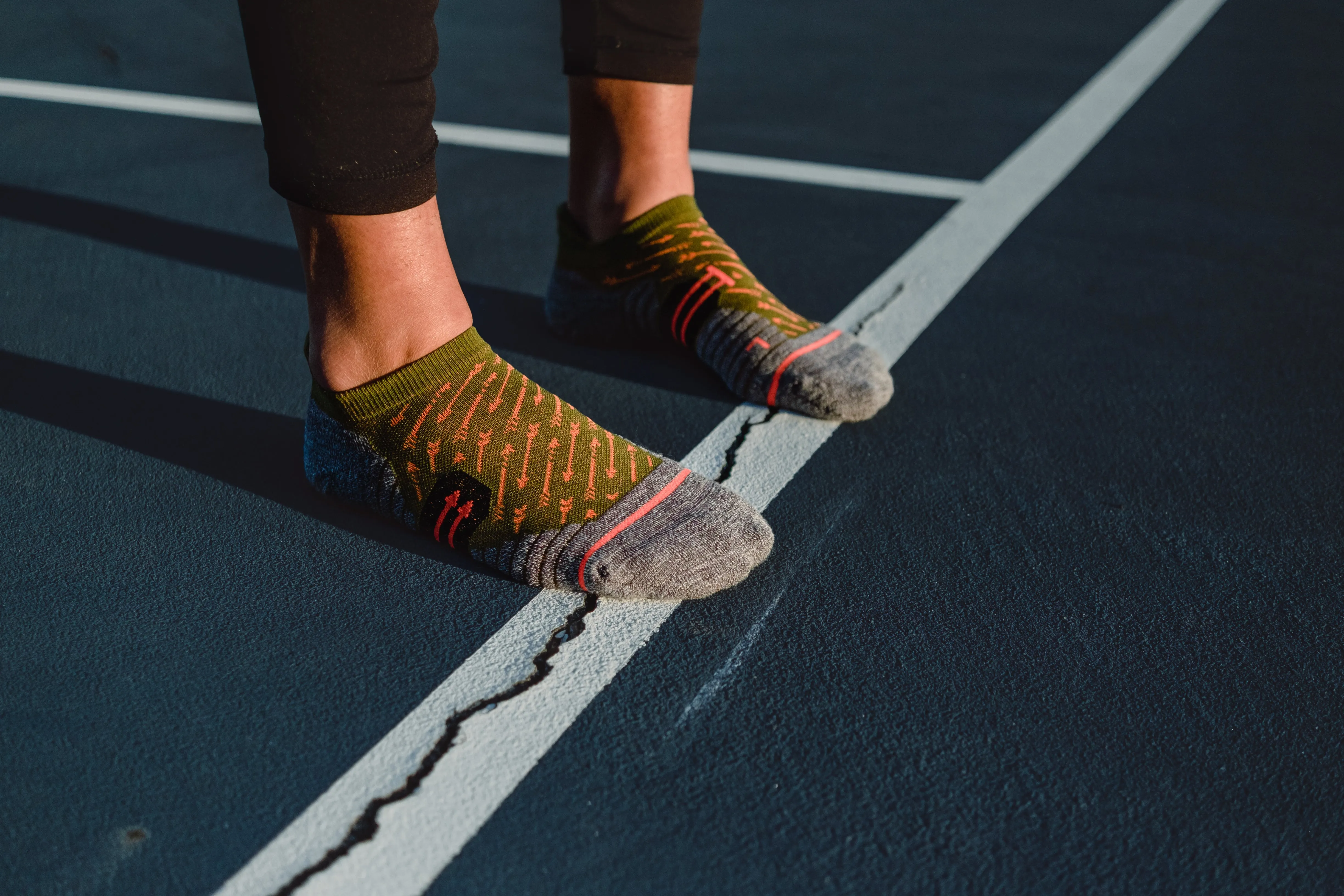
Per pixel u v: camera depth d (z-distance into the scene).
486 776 0.97
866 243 2.27
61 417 1.54
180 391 1.63
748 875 0.89
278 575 1.23
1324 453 1.51
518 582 1.24
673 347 1.81
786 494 1.41
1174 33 4.16
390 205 1.10
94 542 1.28
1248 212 2.43
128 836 0.90
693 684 1.09
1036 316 1.94
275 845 0.90
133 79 3.50
